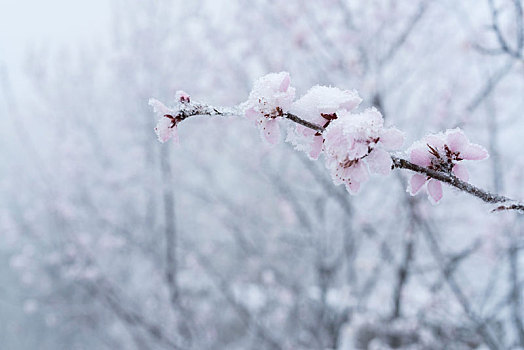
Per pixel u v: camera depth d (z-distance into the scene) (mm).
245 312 6195
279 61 5391
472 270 4980
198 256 6965
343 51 4973
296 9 5051
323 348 5320
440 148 1224
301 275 7176
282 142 5172
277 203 7328
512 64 3898
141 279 8898
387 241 5398
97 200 8891
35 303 8656
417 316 4625
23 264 8992
